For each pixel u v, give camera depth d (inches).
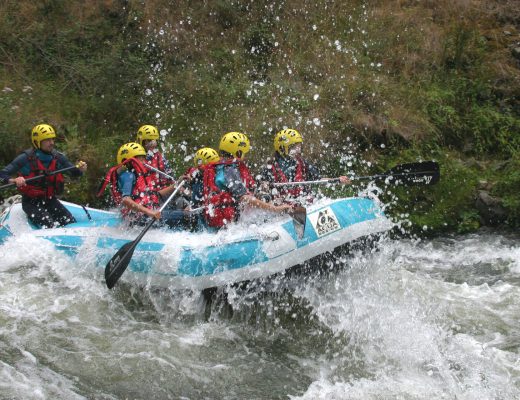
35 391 232.4
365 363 266.1
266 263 282.8
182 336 279.0
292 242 284.4
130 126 488.1
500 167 474.0
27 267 322.0
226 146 297.3
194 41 544.1
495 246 405.1
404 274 346.6
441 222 433.1
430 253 399.2
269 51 547.8
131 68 506.6
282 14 564.4
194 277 288.2
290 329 290.5
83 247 317.4
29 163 341.4
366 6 581.0
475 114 508.7
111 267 279.9
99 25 551.2
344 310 302.0
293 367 263.1
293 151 317.7
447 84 533.0
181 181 319.0
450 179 455.2
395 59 544.7
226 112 491.2
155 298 298.8
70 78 512.4
